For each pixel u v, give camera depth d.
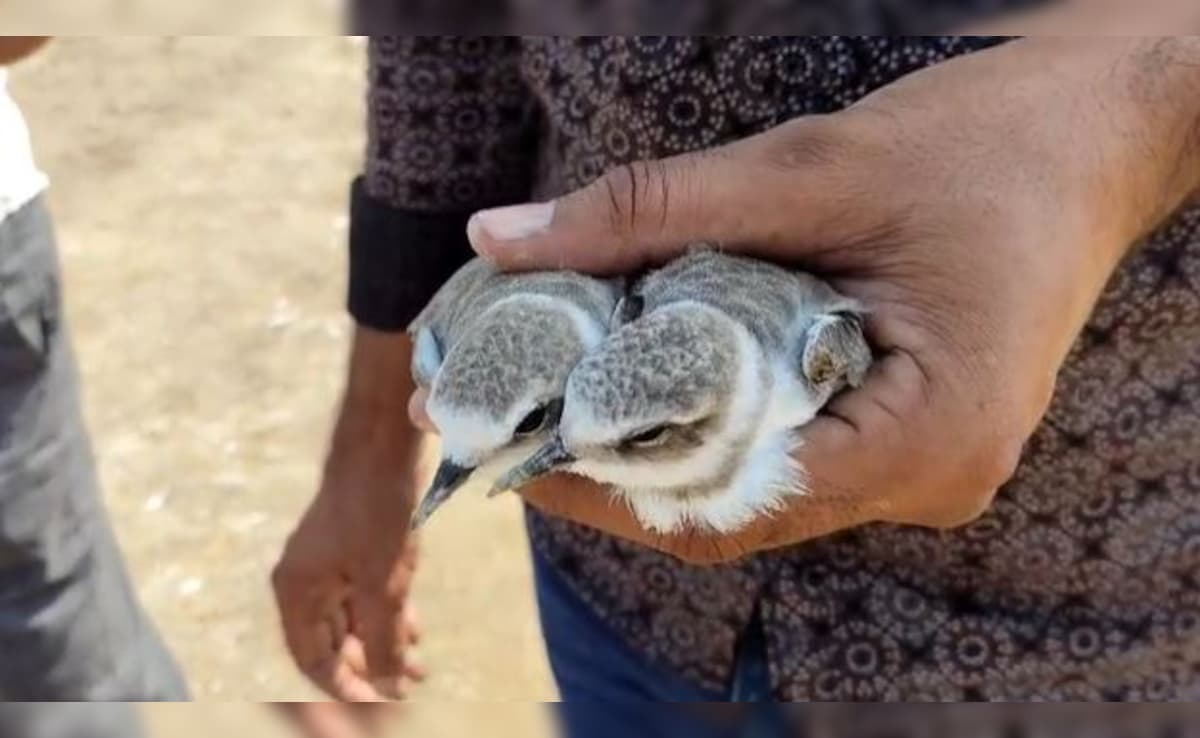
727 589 0.50
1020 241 0.40
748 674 0.51
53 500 0.65
